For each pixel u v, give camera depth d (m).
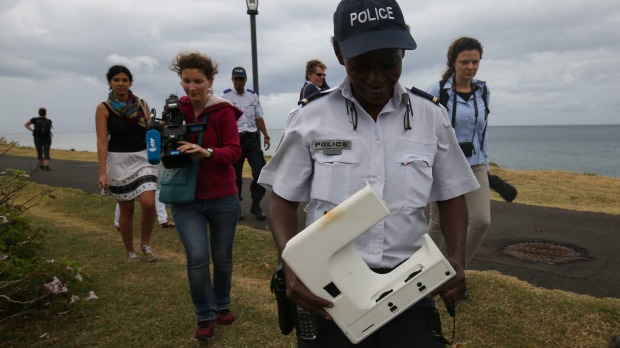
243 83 6.45
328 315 1.61
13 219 4.13
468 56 3.64
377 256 1.75
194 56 3.31
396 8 1.65
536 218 6.64
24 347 3.22
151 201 4.74
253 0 7.65
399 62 1.65
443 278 1.56
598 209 7.20
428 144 1.79
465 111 3.68
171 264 4.83
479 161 3.66
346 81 1.77
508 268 4.68
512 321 3.32
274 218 1.90
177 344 3.29
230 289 3.82
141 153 4.76
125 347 3.25
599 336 3.11
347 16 1.62
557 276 4.45
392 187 1.74
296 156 1.84
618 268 4.64
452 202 1.92
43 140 13.75
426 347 1.79
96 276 4.52
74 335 3.40
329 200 1.74
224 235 3.49
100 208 7.51
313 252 1.53
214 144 3.43
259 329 3.47
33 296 3.60
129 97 4.68
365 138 1.75
